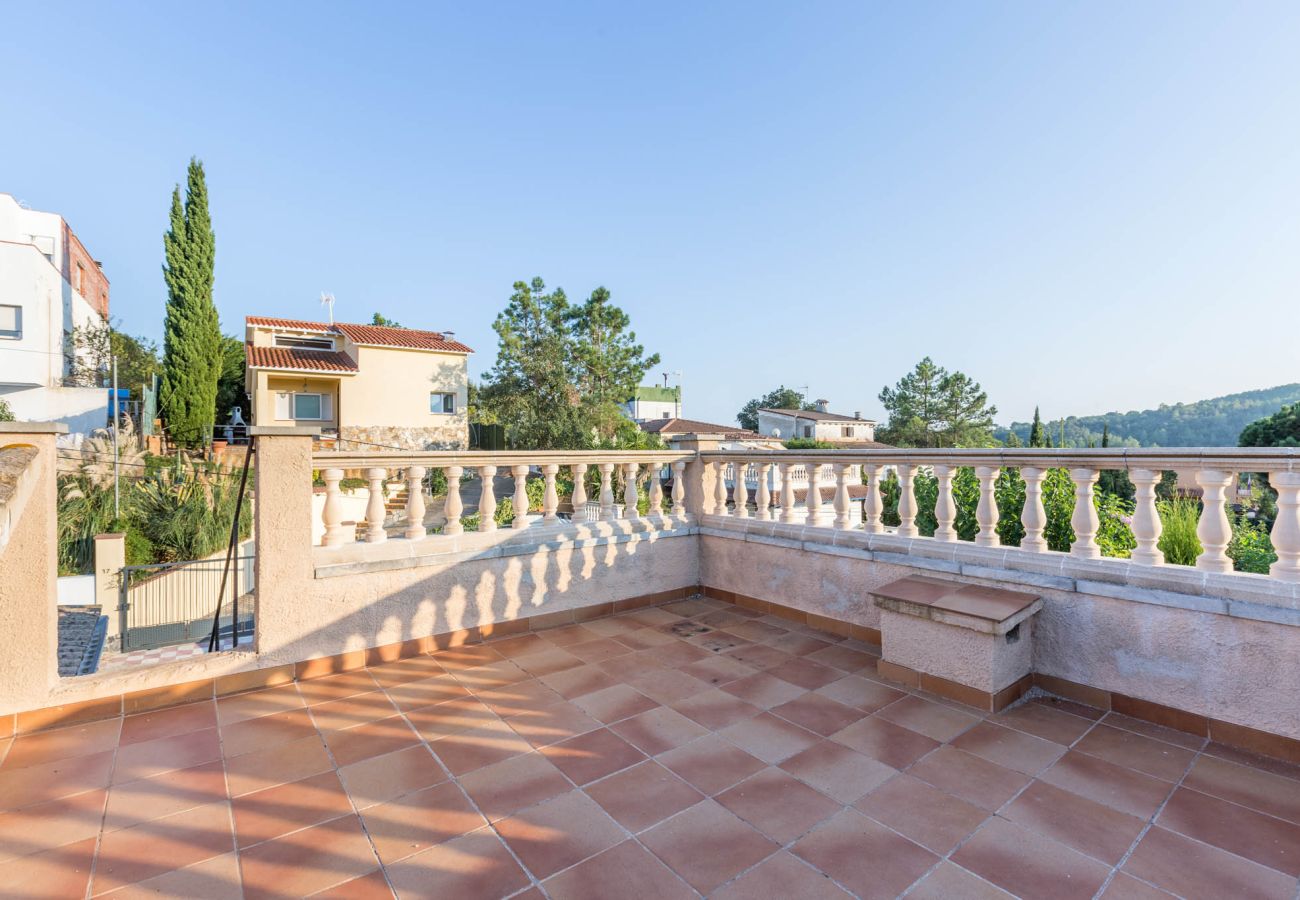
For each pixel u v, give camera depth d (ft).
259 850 7.59
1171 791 8.69
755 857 7.38
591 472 64.85
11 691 10.73
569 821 8.16
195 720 11.34
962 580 13.60
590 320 102.73
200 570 44.75
